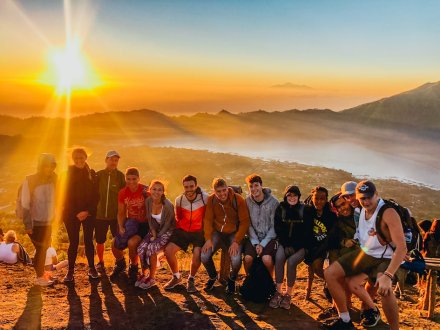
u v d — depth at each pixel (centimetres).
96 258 1062
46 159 693
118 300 681
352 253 557
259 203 709
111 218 832
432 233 743
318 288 788
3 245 919
